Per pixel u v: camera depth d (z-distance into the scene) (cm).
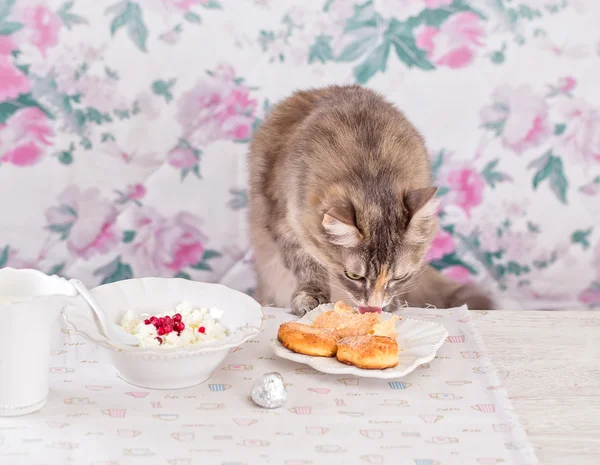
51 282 90
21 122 177
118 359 93
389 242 125
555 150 182
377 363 96
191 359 92
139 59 176
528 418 93
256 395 92
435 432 88
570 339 110
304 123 145
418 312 116
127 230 186
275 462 83
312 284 142
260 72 178
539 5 174
